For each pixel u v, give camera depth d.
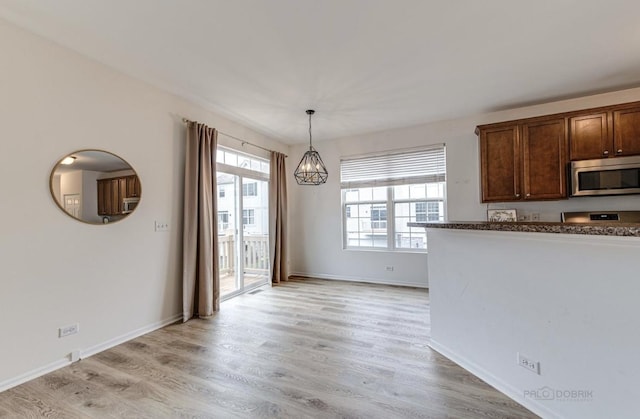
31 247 2.18
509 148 3.60
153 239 3.11
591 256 1.44
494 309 1.97
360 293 4.34
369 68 2.80
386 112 3.96
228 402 1.85
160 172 3.19
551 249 1.62
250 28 2.19
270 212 4.96
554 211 3.67
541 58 2.65
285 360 2.38
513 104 3.74
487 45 2.44
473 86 3.21
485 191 3.73
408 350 2.53
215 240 3.66
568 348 1.54
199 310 3.42
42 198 2.25
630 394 1.30
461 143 4.23
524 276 1.77
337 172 5.21
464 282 2.23
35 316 2.19
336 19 2.09
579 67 2.82
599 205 3.45
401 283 4.76
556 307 1.60
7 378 2.04
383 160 4.84
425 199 4.64
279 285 4.88
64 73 2.39
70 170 2.42
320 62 2.68
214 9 1.97
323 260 5.38
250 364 2.32
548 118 3.41
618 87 3.28
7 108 2.08
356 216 5.19
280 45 2.41
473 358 2.15
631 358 1.30
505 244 1.89
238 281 4.38
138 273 2.94
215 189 3.69
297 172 3.84
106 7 1.94
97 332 2.57
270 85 3.13
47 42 2.30
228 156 4.27
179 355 2.48
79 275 2.46
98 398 1.91
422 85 3.17
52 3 1.89
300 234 5.59
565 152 3.33
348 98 3.48
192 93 3.31
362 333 2.89
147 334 2.94
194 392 1.96
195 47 2.43
